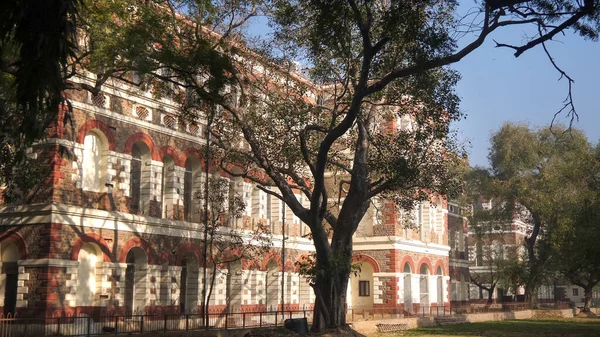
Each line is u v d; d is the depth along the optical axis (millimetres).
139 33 19750
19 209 25719
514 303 55375
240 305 34969
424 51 19297
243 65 25891
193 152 32812
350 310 42688
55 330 24562
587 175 44875
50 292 24875
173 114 31453
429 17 20188
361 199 26688
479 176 56094
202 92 20406
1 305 26281
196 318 30000
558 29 16891
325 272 25453
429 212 51531
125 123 28797
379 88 21031
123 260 28062
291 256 40812
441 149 28891
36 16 10555
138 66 19500
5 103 17656
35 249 25344
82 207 26375
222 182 29953
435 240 51969
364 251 46469
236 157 26922
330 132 22562
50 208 25188
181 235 31484
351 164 43469
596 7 16359
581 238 32906
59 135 25734
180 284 31734
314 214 24984
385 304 45188
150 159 30094
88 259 27031
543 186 51906
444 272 53125
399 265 45969
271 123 26859
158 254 29984
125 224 28344
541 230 56656
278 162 27359
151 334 25422
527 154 54125
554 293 78438
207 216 30312
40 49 10523
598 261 33312
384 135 28844
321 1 19234
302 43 24812
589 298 56625
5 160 19172
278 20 24031
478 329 36188
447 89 23609
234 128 27078
